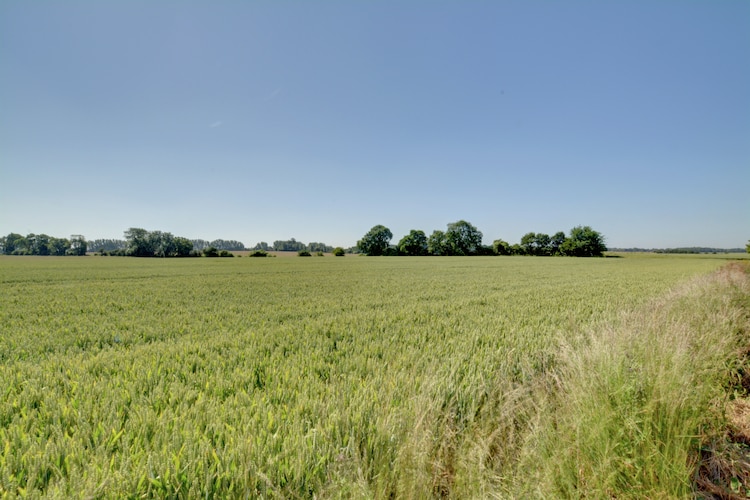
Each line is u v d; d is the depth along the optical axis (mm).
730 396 3545
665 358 2982
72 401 2977
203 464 2023
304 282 19844
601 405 2543
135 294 13945
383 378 3670
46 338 6195
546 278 22719
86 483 1824
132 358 4652
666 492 2016
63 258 68688
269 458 2055
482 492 1938
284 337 6062
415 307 9930
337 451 2223
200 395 3180
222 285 18016
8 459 2025
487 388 3357
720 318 5254
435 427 2537
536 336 5953
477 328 6621
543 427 2404
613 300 10945
